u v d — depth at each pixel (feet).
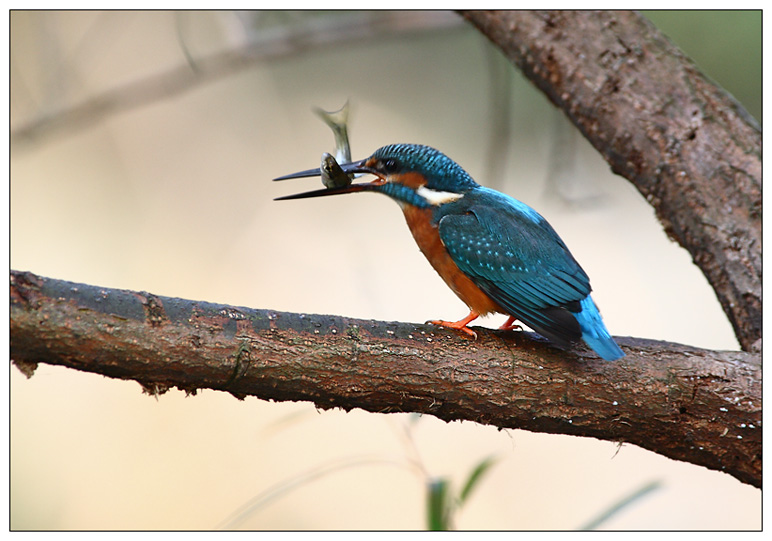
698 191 26.25
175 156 45.80
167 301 17.78
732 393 20.51
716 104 27.22
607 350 20.07
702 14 36.63
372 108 48.57
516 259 22.88
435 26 35.68
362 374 18.89
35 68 39.86
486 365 19.85
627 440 21.16
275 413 38.75
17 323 16.40
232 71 36.42
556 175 33.96
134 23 43.80
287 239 45.14
